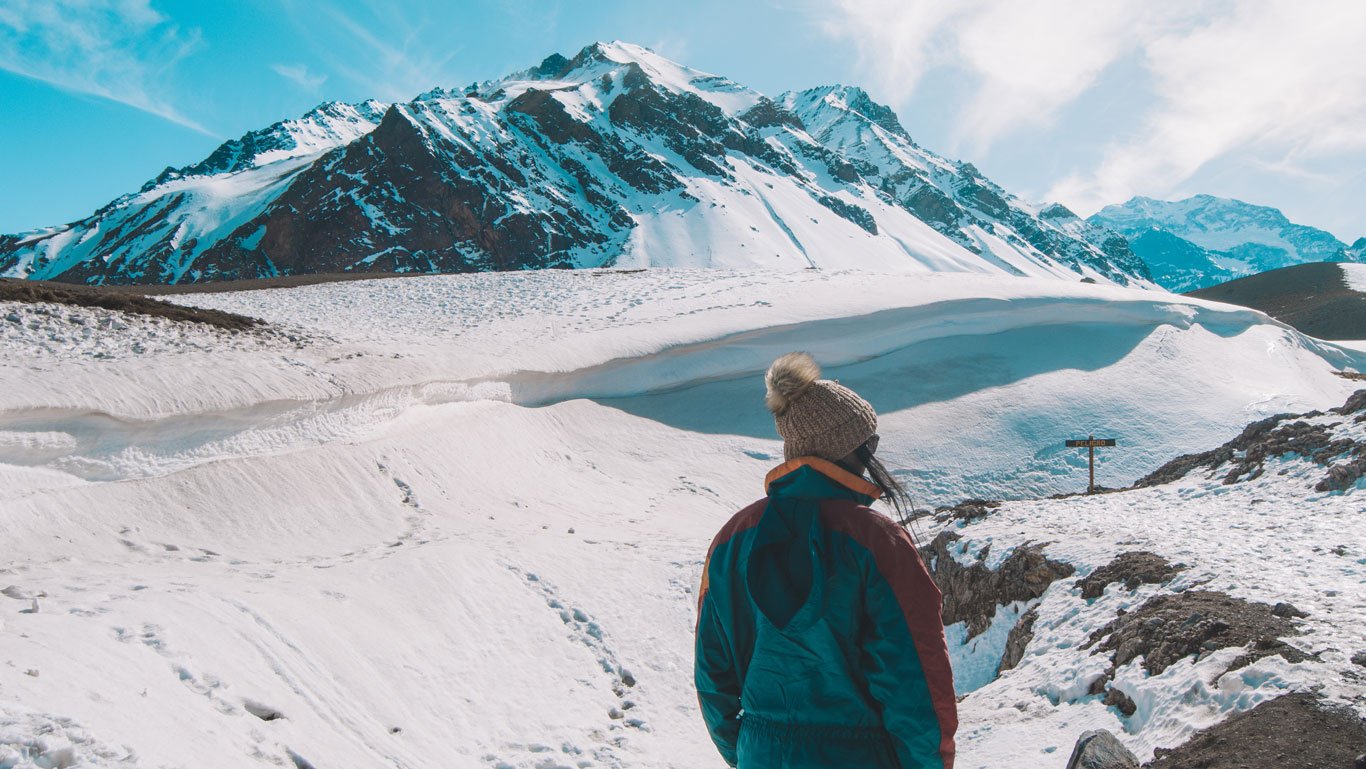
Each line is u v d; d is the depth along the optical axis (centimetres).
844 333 3105
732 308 3319
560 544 1343
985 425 2638
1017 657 798
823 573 188
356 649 770
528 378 2422
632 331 2948
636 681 945
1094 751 411
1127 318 3469
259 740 521
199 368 1619
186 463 1317
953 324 3269
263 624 705
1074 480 2417
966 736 592
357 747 593
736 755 217
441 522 1412
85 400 1300
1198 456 1404
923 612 188
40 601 649
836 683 191
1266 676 463
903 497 221
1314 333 6456
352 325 2798
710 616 216
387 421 1762
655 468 2261
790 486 207
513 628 983
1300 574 660
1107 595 754
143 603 666
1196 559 747
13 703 408
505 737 743
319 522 1264
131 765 404
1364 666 450
